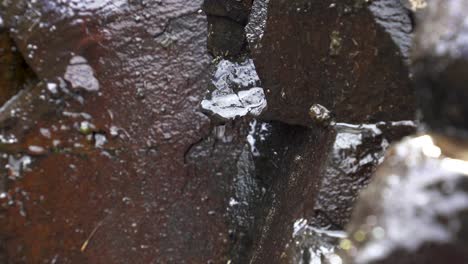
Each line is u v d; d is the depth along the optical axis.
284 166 3.03
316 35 2.51
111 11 3.15
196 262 3.20
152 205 3.20
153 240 3.21
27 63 3.15
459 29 1.26
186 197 3.21
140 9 3.19
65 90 3.13
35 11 3.10
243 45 3.29
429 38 1.30
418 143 1.38
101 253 3.21
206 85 3.24
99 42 3.14
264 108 2.93
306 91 2.62
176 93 3.21
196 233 3.21
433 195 1.27
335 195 2.39
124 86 3.18
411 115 2.33
